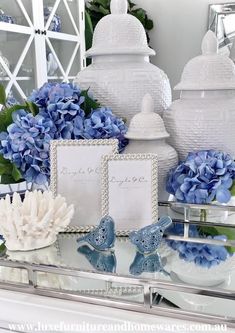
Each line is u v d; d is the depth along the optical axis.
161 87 0.86
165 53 3.07
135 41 0.84
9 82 1.94
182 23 2.98
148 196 0.70
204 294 0.50
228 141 0.78
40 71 2.13
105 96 0.84
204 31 2.94
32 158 0.73
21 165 0.74
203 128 0.77
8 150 0.72
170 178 0.75
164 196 0.82
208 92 0.79
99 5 2.80
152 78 0.85
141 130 0.76
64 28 2.40
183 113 0.80
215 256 0.63
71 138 0.75
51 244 0.65
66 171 0.72
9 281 0.56
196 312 0.47
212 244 0.68
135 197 0.70
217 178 0.70
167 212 0.85
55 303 0.51
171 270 0.58
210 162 0.71
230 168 0.71
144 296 0.50
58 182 0.73
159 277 0.55
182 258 0.62
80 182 0.73
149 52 0.85
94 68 0.87
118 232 0.70
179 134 0.80
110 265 0.59
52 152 0.72
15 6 1.96
